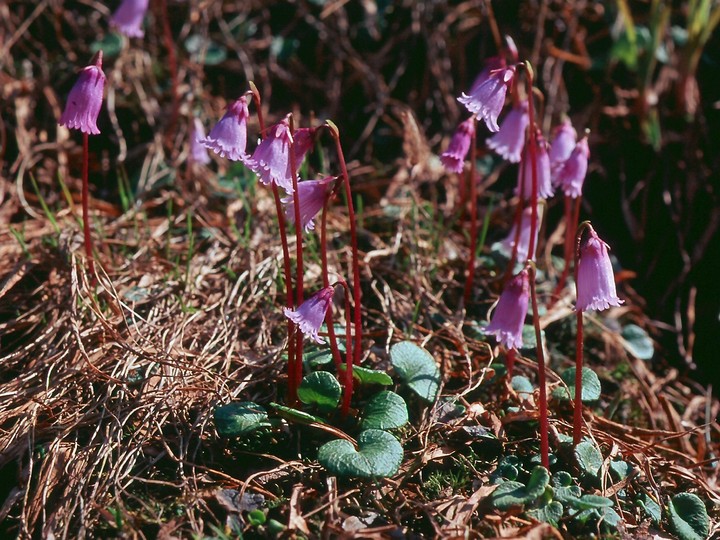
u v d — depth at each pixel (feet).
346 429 0.90
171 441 0.89
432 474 0.89
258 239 1.08
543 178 0.99
